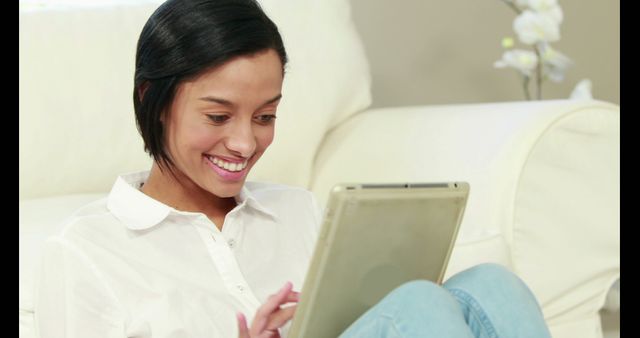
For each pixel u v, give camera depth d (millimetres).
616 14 3441
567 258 2084
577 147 2115
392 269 1404
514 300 1353
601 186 2133
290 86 2305
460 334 1224
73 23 2090
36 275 1430
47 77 2031
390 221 1339
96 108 2072
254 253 1582
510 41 2855
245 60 1394
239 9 1408
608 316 2598
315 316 1329
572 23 3408
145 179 1583
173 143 1445
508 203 2031
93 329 1398
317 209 1743
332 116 2387
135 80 1456
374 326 1269
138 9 2189
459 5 3188
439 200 1403
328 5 2420
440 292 1274
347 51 2418
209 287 1476
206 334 1437
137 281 1429
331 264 1293
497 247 1929
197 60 1380
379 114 2443
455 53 3199
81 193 2098
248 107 1412
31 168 2014
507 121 2146
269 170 2281
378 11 3072
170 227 1493
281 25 2324
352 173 2320
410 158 2229
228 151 1434
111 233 1452
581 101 2160
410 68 3135
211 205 1551
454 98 3215
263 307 1361
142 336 1402
